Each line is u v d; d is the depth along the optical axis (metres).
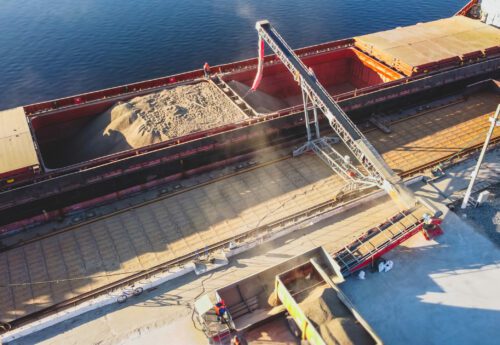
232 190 30.38
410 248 25.89
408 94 38.38
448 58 40.97
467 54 41.66
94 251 26.02
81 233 27.14
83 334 21.48
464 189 29.89
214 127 32.12
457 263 24.98
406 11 71.88
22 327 21.39
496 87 41.41
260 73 36.03
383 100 37.41
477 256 25.34
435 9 72.62
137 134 32.00
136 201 29.53
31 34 64.88
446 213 27.98
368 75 45.66
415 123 37.31
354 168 29.83
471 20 49.81
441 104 40.06
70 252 25.97
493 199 29.05
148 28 65.81
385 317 22.30
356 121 37.69
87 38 63.41
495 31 46.84
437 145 34.59
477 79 42.09
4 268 25.00
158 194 30.08
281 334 21.44
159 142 30.19
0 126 31.08
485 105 39.91
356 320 19.83
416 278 24.22
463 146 34.38
